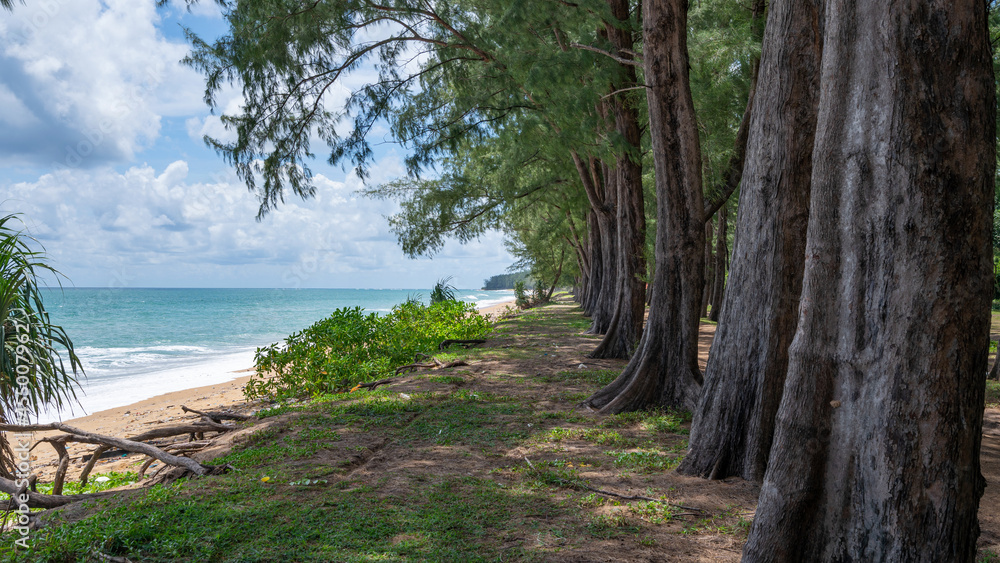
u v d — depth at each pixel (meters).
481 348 16.09
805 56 4.94
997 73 10.36
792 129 5.03
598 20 10.91
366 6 11.88
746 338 5.29
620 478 5.19
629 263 14.12
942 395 2.40
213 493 4.52
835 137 2.78
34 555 3.36
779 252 5.12
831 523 2.72
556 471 5.33
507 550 3.62
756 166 5.30
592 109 11.75
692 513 4.35
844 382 2.71
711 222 28.88
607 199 19.52
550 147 13.41
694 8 13.11
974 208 2.42
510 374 11.55
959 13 2.43
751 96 9.48
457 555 3.49
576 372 11.45
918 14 2.48
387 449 6.07
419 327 16.69
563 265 45.03
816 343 2.83
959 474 2.39
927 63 2.47
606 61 10.89
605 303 19.89
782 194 5.11
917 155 2.47
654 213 21.72
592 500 4.52
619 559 3.51
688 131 8.16
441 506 4.34
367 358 13.12
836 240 2.78
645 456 5.79
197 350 25.66
